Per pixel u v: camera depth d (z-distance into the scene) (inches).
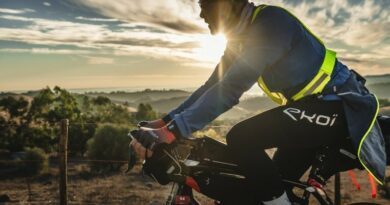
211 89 71.0
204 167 72.4
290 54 74.4
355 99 75.0
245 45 73.4
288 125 73.2
